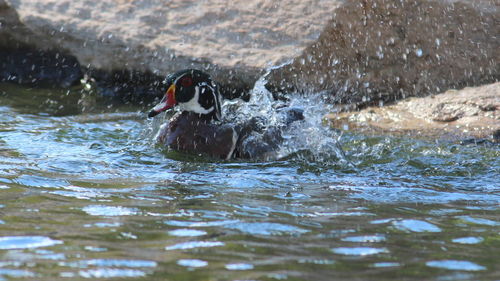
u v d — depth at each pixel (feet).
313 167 33.09
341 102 47.16
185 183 29.04
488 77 46.57
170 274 17.53
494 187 30.19
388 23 46.70
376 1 46.50
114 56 51.57
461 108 42.55
